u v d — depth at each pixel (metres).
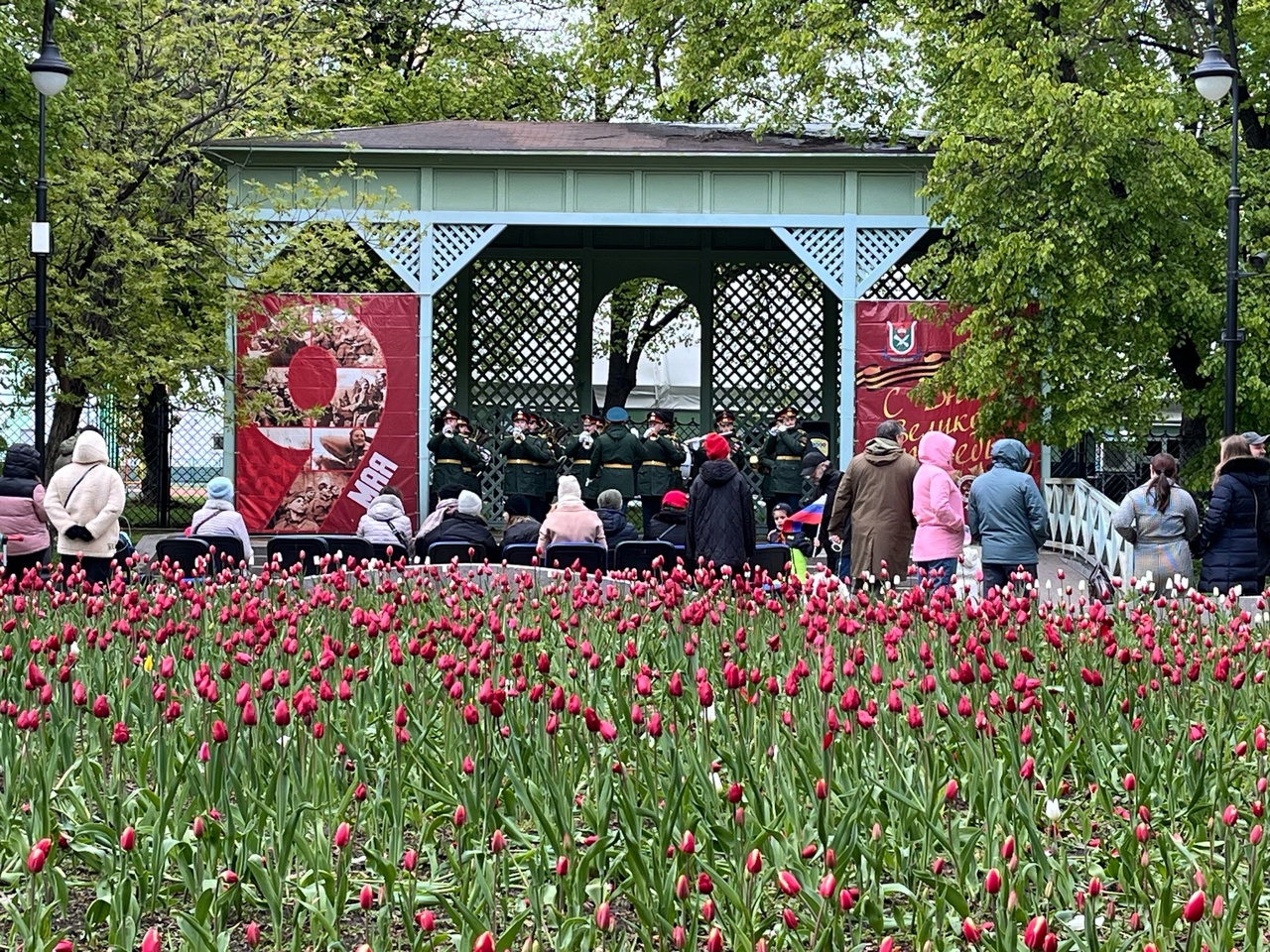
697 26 27.09
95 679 6.45
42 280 14.48
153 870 4.26
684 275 22.95
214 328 18.42
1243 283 16.92
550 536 12.70
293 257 18.91
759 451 20.33
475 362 22.94
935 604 6.73
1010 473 10.73
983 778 4.84
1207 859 4.57
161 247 17.75
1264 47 17.75
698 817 4.49
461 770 4.94
